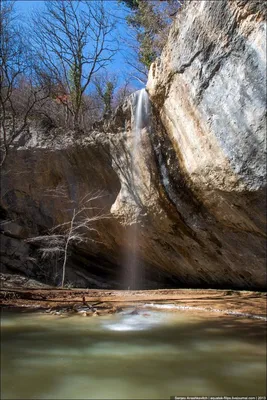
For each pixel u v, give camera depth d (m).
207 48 7.93
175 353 4.39
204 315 6.94
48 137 14.25
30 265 14.89
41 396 3.14
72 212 14.20
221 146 8.01
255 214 8.21
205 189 9.09
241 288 11.03
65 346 4.72
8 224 14.98
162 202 10.90
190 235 10.87
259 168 7.33
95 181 13.48
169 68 9.19
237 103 7.45
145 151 10.98
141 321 6.34
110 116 12.42
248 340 5.00
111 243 14.05
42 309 7.60
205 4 7.68
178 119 9.41
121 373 3.70
